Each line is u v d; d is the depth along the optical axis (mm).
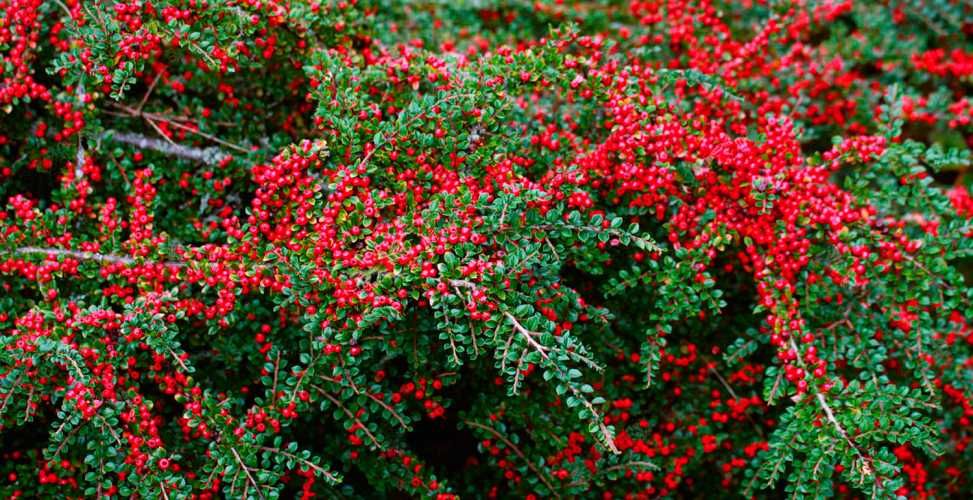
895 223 1203
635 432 1245
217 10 1159
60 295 1190
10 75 1178
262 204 1155
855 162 1208
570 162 1213
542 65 1180
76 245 1157
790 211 1174
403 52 1221
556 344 1121
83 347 1125
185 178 1228
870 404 1148
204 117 1242
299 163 1147
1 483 1202
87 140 1201
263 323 1215
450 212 1130
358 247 1165
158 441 1130
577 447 1227
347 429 1164
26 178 1244
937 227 1200
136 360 1160
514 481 1246
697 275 1180
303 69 1209
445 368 1205
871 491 1138
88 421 1151
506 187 1132
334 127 1164
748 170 1170
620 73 1196
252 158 1230
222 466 1138
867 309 1237
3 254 1147
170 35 1155
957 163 1198
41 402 1174
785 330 1172
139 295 1186
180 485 1128
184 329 1204
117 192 1231
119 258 1157
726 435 1253
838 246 1178
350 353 1152
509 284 1118
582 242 1173
